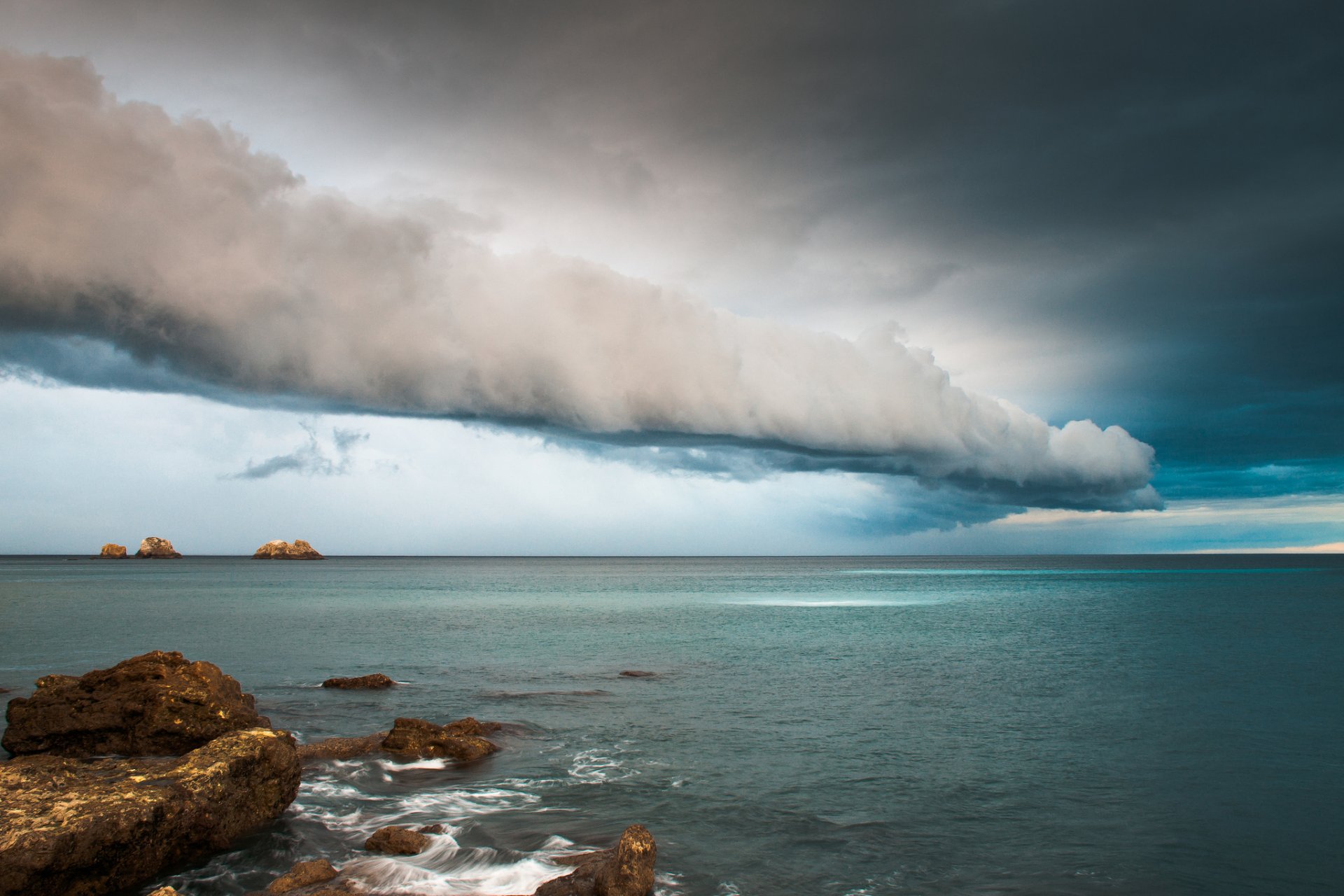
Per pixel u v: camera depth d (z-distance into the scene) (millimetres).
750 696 37344
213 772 18250
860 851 18062
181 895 15562
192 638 60406
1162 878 16812
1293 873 17172
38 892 14336
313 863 15984
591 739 28406
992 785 23250
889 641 60781
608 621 78250
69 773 17406
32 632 63656
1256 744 28281
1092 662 49156
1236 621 77375
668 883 16125
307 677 42500
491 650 54375
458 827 19141
